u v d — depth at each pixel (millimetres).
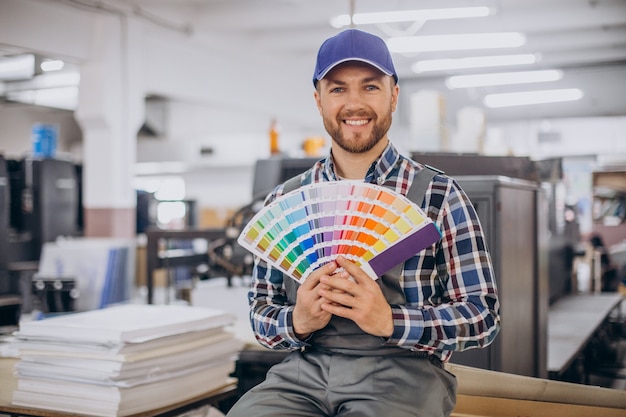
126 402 1995
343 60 1598
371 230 1504
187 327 2199
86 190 7449
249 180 13289
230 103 9664
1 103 11000
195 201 8445
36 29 6488
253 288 1795
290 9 8297
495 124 12477
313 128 12891
